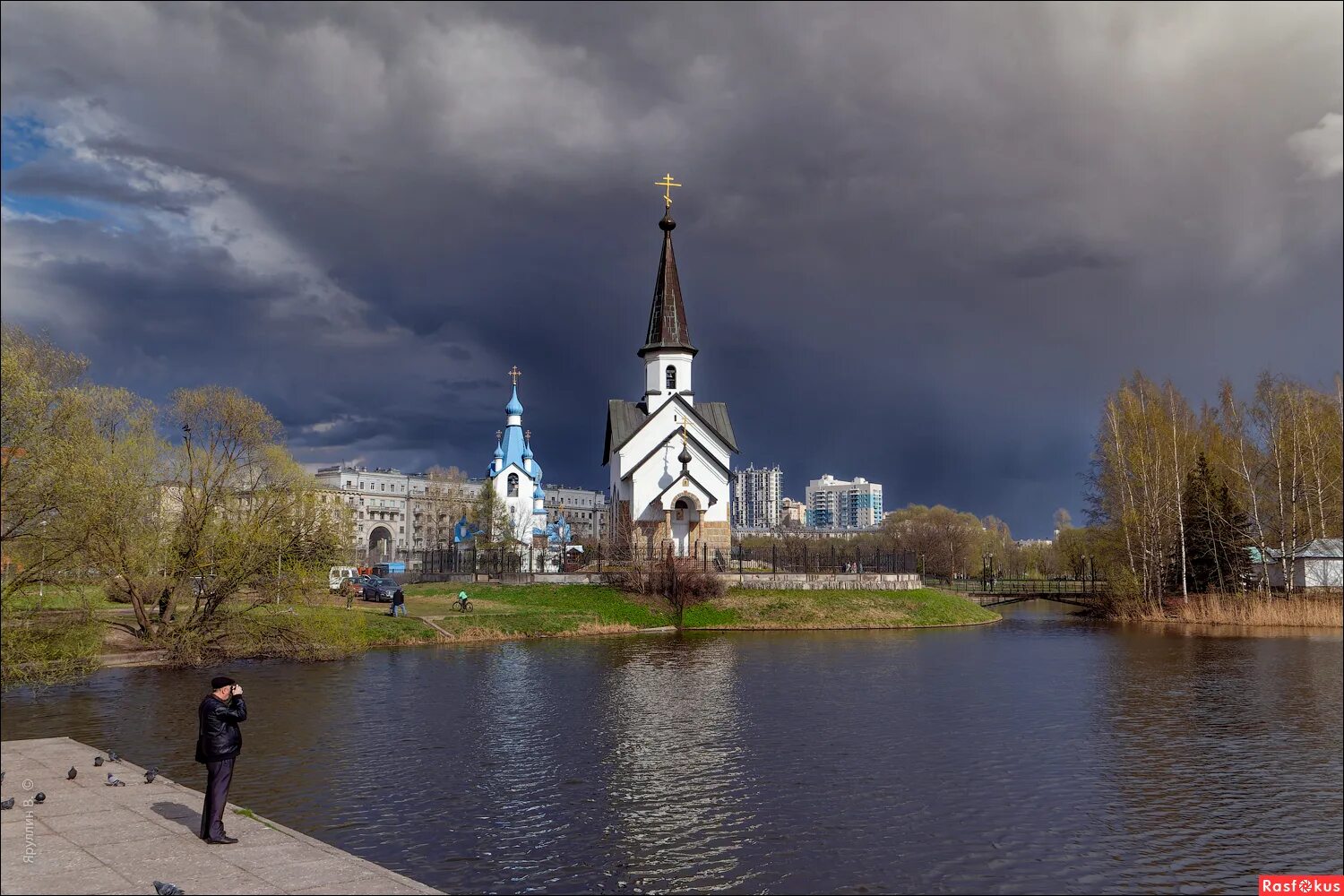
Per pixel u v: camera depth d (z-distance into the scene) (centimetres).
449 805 2192
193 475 4275
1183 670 4747
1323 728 3303
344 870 1440
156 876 1404
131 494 3788
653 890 1752
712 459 8062
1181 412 9569
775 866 1883
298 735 2878
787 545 11669
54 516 3250
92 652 3306
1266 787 2567
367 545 19838
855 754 2759
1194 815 2314
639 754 2698
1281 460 8569
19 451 3047
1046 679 4344
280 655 4631
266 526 4281
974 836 2109
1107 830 2189
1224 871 1980
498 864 1847
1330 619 7462
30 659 3041
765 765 2614
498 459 11338
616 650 5159
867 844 2030
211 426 4353
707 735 2962
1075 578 11869
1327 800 2444
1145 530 8612
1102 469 9425
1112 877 1922
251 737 2855
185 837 1598
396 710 3291
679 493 7700
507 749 2731
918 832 2114
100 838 1594
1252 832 2208
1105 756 2856
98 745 2661
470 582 7675
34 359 3506
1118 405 9369
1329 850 2091
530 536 11094
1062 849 2061
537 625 5966
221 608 4456
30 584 3150
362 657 4759
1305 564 8975
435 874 1788
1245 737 3155
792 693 3766
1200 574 8569
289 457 4500
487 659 4694
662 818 2147
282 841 1583
